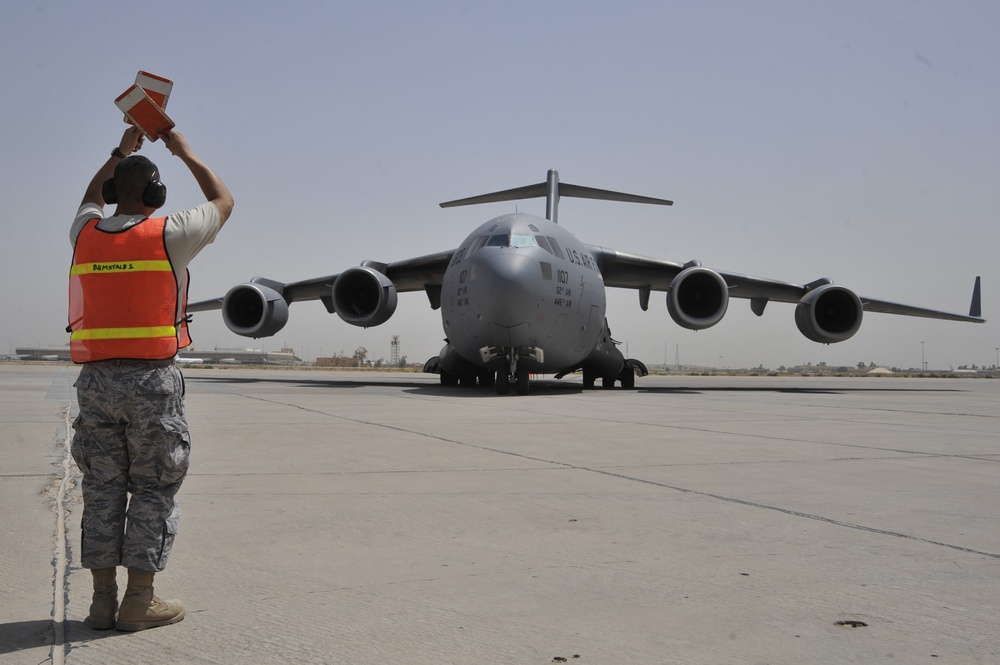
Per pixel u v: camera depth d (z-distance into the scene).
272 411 11.61
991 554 3.82
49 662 2.55
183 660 2.56
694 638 2.74
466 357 17.64
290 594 3.21
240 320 20.80
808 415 12.05
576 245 17.30
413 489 5.39
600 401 14.70
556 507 4.84
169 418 3.00
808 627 2.84
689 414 11.80
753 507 4.87
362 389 18.86
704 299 19.08
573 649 2.64
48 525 4.31
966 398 18.83
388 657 2.57
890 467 6.48
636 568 3.58
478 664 2.51
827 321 20.59
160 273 3.03
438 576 3.46
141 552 2.87
